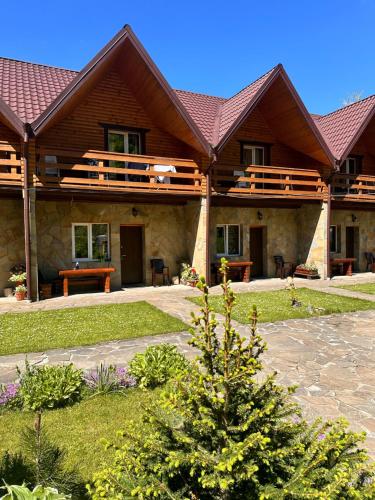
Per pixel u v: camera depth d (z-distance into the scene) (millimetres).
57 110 10211
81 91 11367
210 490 1886
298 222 16781
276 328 7766
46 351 6262
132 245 14273
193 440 1874
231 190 13484
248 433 1902
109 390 4574
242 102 13602
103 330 7480
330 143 15969
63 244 12477
